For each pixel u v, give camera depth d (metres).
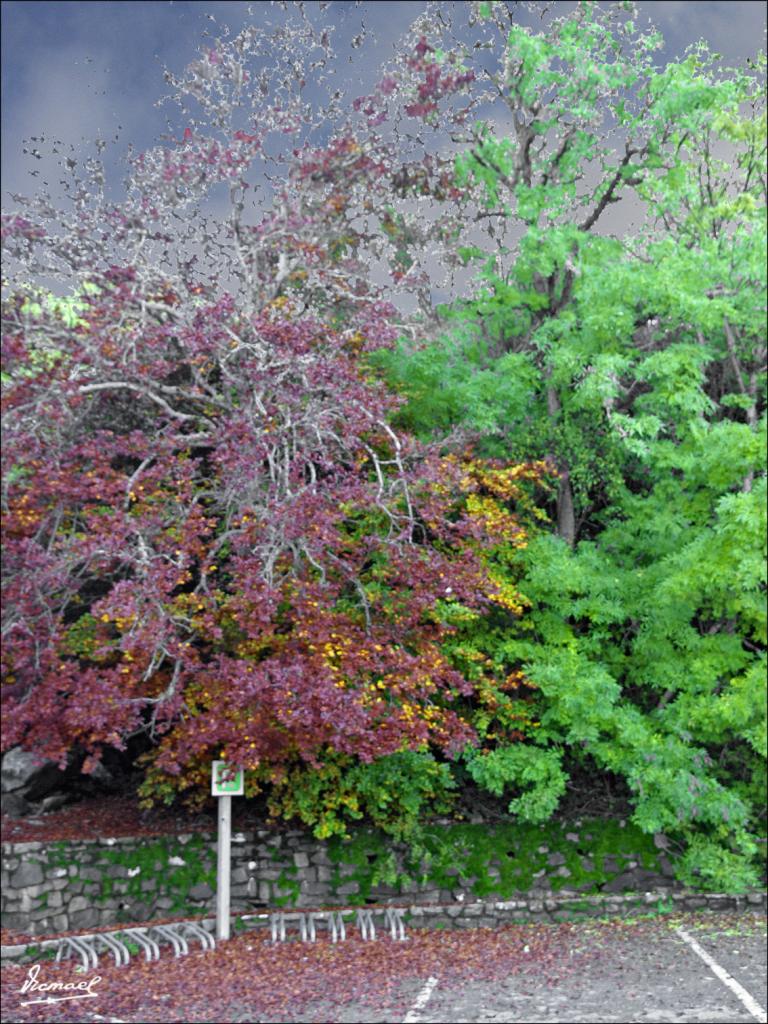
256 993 10.33
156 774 14.67
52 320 12.46
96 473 11.85
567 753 16.44
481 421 14.37
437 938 13.02
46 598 11.69
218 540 11.91
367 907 14.15
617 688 14.04
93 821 15.02
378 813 14.56
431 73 14.16
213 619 12.17
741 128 14.22
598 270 14.24
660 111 14.62
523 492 15.72
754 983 10.31
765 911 14.22
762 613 13.97
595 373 13.92
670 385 13.88
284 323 12.59
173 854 14.31
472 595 12.68
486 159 16.05
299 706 11.48
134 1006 9.96
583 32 15.23
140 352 12.59
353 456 13.73
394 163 14.69
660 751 13.84
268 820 14.64
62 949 12.38
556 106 15.34
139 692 12.63
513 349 16.86
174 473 12.18
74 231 12.87
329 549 12.78
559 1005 9.61
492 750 15.28
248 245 14.15
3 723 11.27
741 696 13.73
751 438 13.40
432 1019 9.20
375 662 12.23
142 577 11.48
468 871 14.84
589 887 14.84
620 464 15.74
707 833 14.98
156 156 13.47
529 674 14.33
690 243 15.15
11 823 14.66
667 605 14.66
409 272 14.10
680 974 10.75
